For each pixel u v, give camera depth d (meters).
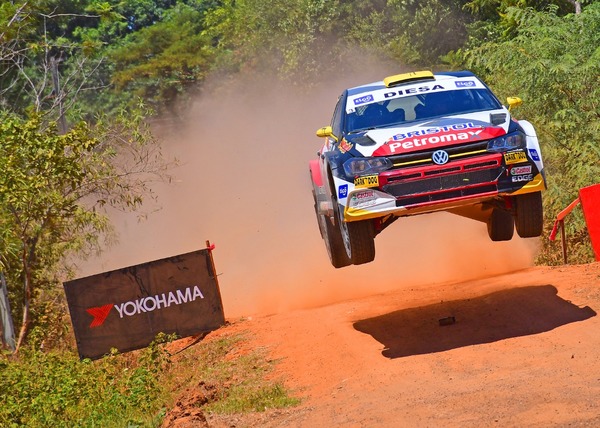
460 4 50.50
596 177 20.94
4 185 22.70
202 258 20.56
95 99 80.81
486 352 12.67
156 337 19.34
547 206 22.02
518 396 10.17
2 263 23.22
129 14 103.44
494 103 14.91
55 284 25.80
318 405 11.99
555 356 11.78
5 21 33.81
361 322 16.39
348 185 13.37
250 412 12.74
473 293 16.84
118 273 20.52
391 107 15.04
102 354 20.48
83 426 14.58
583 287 15.23
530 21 24.64
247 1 59.03
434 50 50.91
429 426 9.73
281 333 17.52
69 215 24.17
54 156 23.31
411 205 13.09
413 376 12.19
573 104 22.75
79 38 85.06
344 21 53.66
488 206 16.05
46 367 18.23
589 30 23.31
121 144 27.59
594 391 9.91
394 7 52.53
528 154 13.25
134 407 15.14
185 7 102.25
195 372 17.17
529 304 14.88
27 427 15.33
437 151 13.13
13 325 24.28
